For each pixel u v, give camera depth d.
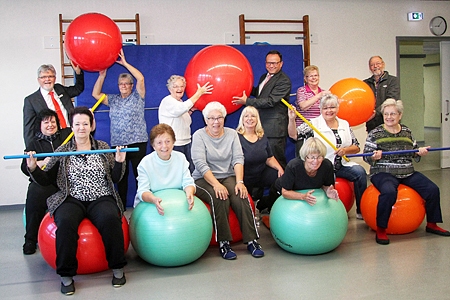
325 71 6.06
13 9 4.98
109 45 3.59
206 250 3.24
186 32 5.48
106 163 2.76
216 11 5.56
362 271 2.72
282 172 3.56
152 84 4.59
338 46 6.08
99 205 2.67
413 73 9.77
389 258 2.93
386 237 3.27
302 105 4.21
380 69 4.75
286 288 2.50
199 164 3.17
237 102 3.89
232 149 3.30
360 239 3.37
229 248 3.07
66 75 5.10
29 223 3.30
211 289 2.52
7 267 3.01
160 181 2.97
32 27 5.05
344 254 3.04
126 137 4.00
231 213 3.23
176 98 3.82
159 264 2.86
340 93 4.15
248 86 3.89
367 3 6.16
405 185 3.47
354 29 6.13
